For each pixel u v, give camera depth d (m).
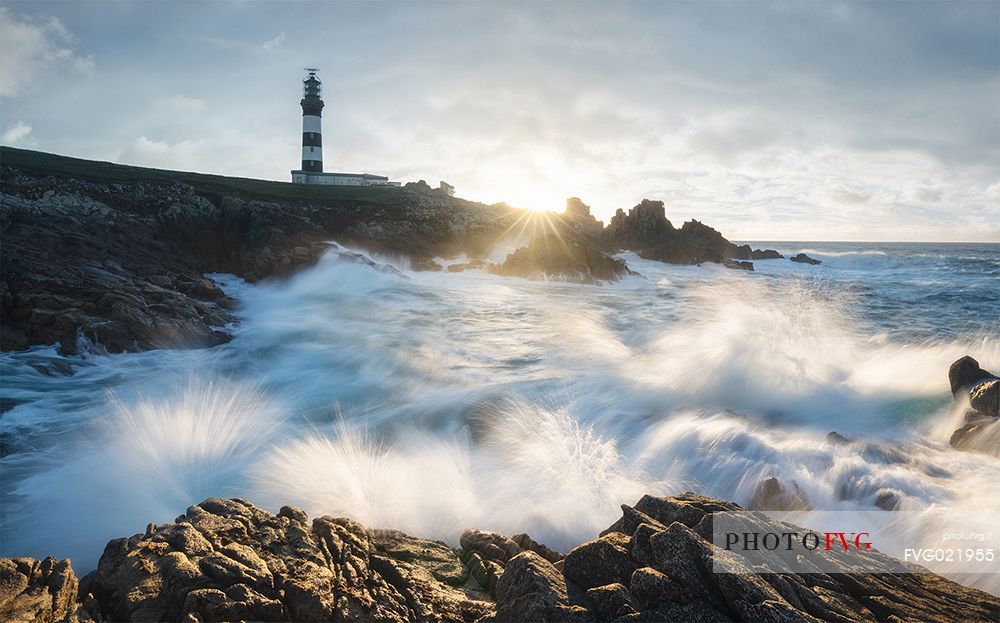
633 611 4.94
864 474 10.48
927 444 12.14
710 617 4.75
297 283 36.31
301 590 5.77
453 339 23.77
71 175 45.38
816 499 10.03
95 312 21.84
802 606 5.02
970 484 10.09
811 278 51.16
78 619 5.24
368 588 6.38
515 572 5.97
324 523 7.56
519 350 21.73
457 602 6.34
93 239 33.31
